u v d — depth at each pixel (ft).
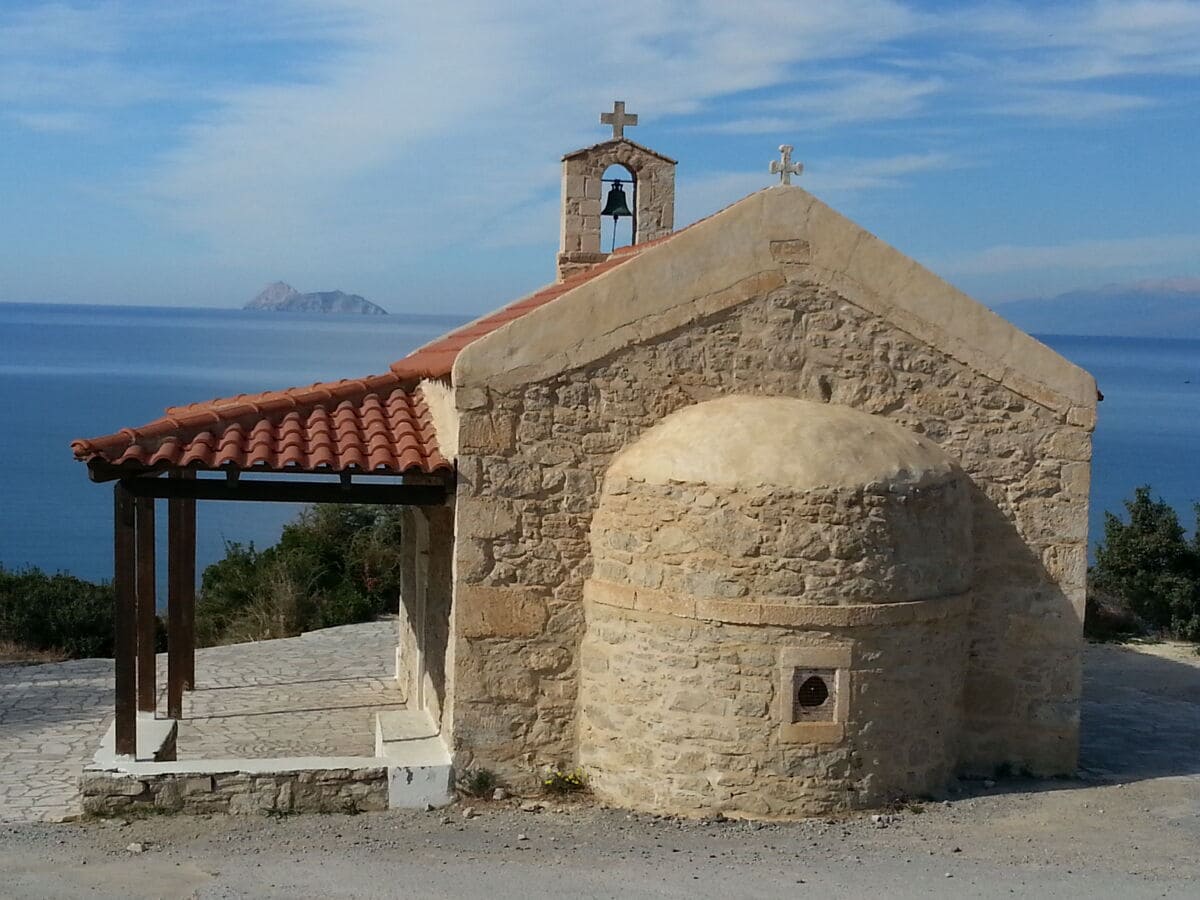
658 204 50.24
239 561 77.41
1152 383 544.62
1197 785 37.29
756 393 35.27
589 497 34.58
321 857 29.35
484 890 26.91
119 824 31.94
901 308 35.78
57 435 245.65
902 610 32.73
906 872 28.55
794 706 32.24
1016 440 36.55
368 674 52.54
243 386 363.76
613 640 33.81
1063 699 37.27
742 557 31.99
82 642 62.18
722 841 30.73
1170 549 69.62
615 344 34.42
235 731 42.83
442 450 37.01
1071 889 27.68
